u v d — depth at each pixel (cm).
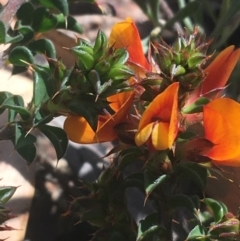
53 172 24
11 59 21
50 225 24
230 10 26
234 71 28
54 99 18
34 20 22
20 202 23
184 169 19
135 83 18
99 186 20
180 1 30
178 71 17
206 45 18
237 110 17
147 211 24
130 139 18
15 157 24
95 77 17
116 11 31
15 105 19
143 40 29
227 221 18
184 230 23
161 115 17
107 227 20
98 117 18
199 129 21
